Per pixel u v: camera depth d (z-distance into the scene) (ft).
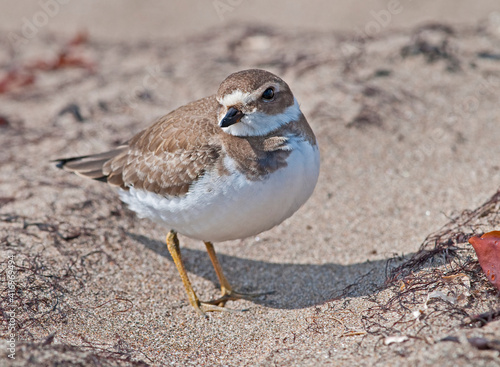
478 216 30.22
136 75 55.26
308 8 77.87
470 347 20.38
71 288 29.71
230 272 33.24
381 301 26.50
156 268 32.78
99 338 26.58
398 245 32.48
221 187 26.58
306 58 52.13
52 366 21.56
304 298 30.01
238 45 60.64
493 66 46.93
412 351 21.36
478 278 25.21
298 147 27.66
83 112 49.32
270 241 35.14
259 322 28.55
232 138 27.35
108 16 78.64
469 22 58.85
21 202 36.50
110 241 33.94
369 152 40.24
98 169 32.99
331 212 36.50
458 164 38.11
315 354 23.93
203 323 28.76
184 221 28.35
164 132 29.53
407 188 37.14
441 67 47.26
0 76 57.26
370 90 45.19
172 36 69.97
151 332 27.71
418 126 41.73
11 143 44.96
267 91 27.27
